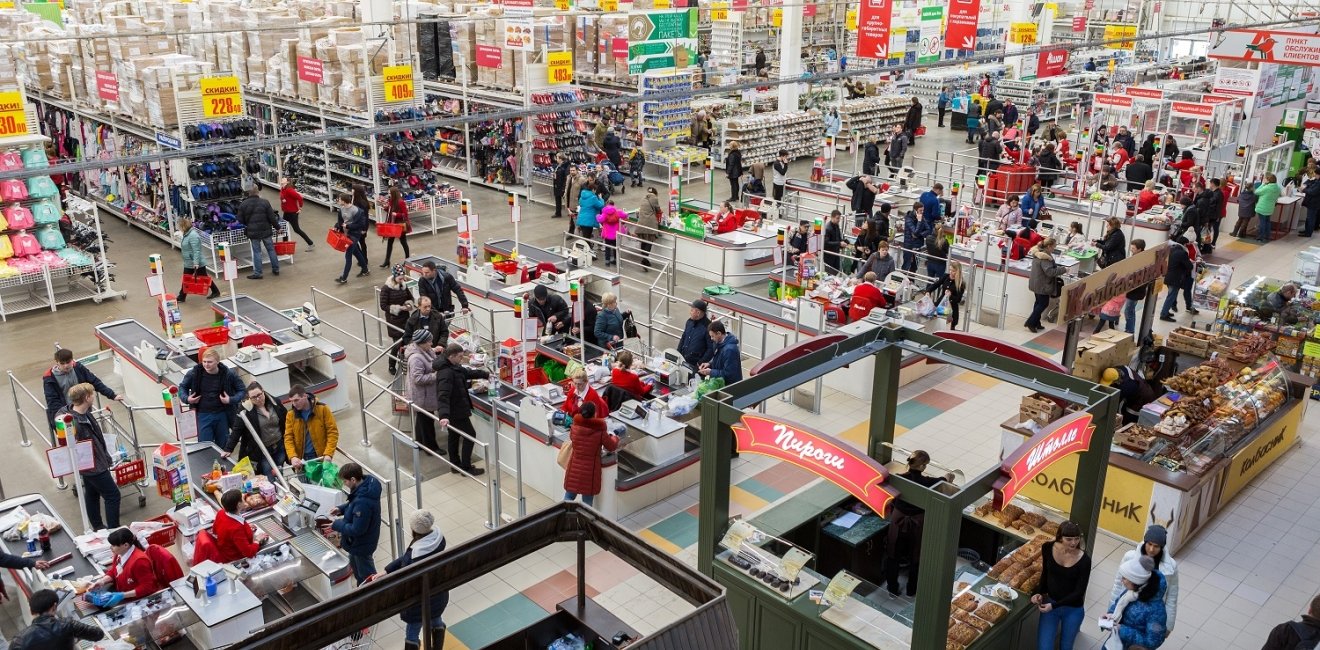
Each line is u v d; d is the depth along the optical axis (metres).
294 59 22.98
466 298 15.59
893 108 31.36
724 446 7.98
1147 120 27.14
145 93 20.20
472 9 28.53
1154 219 20.33
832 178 24.38
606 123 27.14
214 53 25.70
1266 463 12.12
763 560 8.19
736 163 24.16
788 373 8.44
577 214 20.25
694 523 10.95
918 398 14.15
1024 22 35.97
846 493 9.73
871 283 15.46
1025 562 8.72
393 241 19.42
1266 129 29.02
